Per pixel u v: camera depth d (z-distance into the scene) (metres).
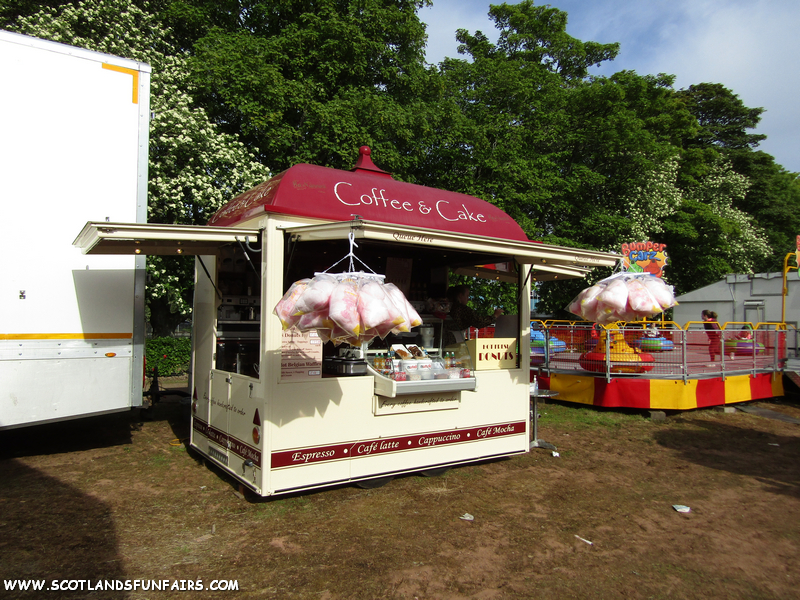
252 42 12.23
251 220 4.69
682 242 21.95
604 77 21.19
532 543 3.81
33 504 4.37
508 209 14.58
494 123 15.30
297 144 12.20
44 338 5.16
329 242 5.45
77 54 5.43
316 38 12.56
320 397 4.44
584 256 5.29
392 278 6.31
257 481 4.25
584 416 8.45
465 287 6.54
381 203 5.11
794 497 4.94
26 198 5.10
